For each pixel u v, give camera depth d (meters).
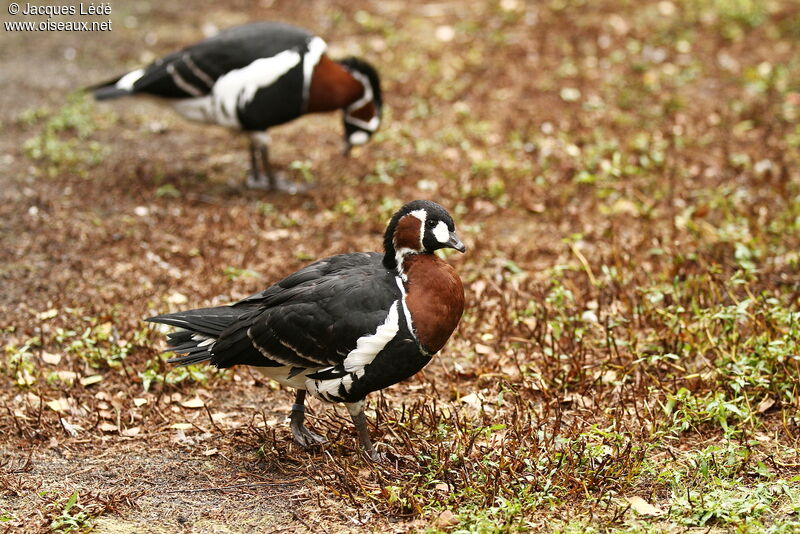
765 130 16.14
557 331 10.23
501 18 21.58
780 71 18.41
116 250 12.55
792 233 12.57
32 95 17.70
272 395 9.68
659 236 12.08
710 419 8.84
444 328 7.91
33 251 12.45
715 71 18.81
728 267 11.75
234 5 22.62
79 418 9.20
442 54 19.64
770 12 21.84
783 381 9.20
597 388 9.50
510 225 13.46
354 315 7.77
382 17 21.80
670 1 22.45
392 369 7.90
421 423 8.96
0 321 10.84
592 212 13.68
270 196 14.30
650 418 8.79
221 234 13.02
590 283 11.55
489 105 17.38
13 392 9.56
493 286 11.63
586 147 15.58
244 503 7.91
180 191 14.31
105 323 10.72
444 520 7.41
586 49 19.83
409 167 15.11
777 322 9.96
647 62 19.12
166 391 9.69
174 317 8.32
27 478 8.25
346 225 13.39
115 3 22.66
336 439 8.75
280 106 13.65
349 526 7.56
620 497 7.82
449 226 7.87
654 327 10.41
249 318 8.15
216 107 13.60
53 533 7.50
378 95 14.61
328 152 15.90
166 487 8.16
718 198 13.54
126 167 15.02
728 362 9.45
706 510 7.46
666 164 14.80
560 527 7.38
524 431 8.59
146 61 19.39
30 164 14.99
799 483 7.93
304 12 22.08
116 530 7.54
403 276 7.96
